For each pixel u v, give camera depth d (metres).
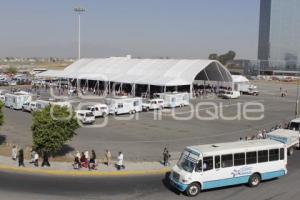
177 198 23.61
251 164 25.84
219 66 94.69
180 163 25.20
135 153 35.31
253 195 24.28
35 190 24.70
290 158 34.25
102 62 109.19
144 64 99.50
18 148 35.75
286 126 43.41
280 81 155.62
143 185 26.17
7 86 106.00
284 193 24.72
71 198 23.19
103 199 23.16
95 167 29.66
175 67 91.56
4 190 24.61
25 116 58.25
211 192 24.88
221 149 25.02
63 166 30.41
